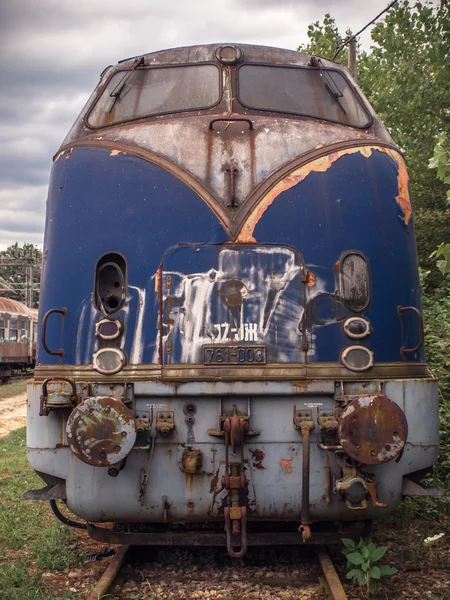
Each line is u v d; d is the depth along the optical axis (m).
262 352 4.71
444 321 9.02
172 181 4.97
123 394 4.72
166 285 4.80
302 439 4.70
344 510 4.73
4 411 19.98
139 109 5.70
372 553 4.54
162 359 4.74
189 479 4.70
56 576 5.11
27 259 45.78
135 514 4.75
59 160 5.41
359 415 4.43
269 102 5.65
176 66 5.88
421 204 12.39
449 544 5.60
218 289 4.78
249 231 4.83
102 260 4.92
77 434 4.46
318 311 4.79
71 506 4.79
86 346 4.83
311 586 4.72
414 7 12.43
